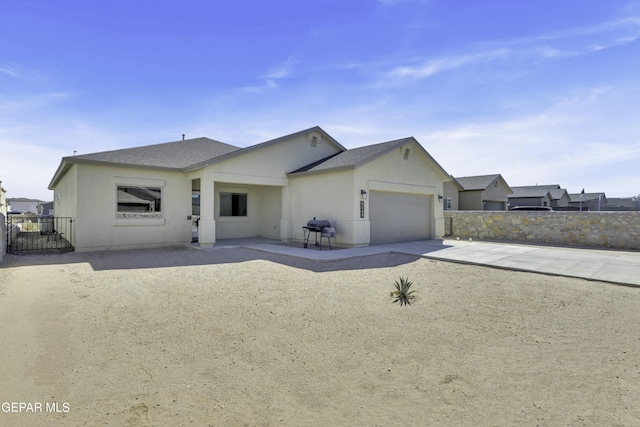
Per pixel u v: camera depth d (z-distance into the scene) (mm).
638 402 2955
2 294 6031
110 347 3975
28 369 3389
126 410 2756
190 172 13297
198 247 12352
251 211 16812
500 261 9297
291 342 4289
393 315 5348
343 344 4270
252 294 6277
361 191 12539
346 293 6426
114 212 11906
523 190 40094
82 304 5535
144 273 7953
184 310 5340
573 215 14406
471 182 31125
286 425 2621
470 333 4660
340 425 2635
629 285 6762
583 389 3199
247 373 3480
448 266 8977
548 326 4875
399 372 3566
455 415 2789
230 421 2656
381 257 10352
